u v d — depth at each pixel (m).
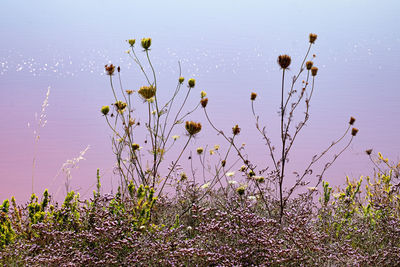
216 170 4.19
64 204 3.77
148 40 3.92
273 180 4.12
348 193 4.42
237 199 4.14
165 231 3.51
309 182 4.06
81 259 3.11
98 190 3.87
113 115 4.06
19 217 3.63
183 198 4.29
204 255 3.16
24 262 3.10
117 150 4.05
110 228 3.36
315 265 3.27
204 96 3.89
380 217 3.98
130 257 3.22
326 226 3.96
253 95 3.95
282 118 3.94
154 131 4.04
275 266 3.29
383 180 4.40
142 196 3.86
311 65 3.88
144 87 3.95
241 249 3.41
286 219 3.83
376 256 3.31
